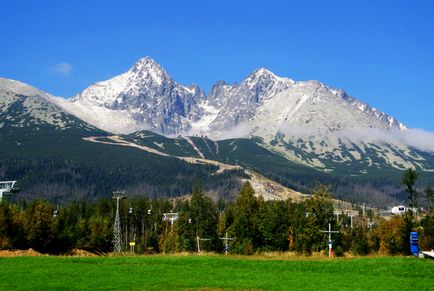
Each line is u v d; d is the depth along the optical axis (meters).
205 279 54.59
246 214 140.38
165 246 157.12
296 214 157.00
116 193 141.38
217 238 152.25
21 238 120.62
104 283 51.66
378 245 143.25
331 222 106.75
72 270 61.44
